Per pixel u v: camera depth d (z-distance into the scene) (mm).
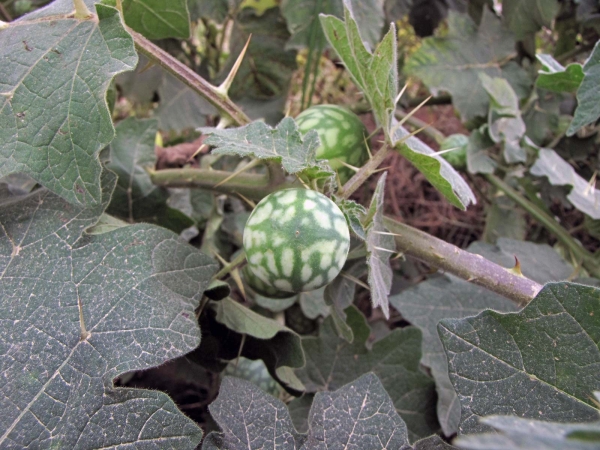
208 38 274
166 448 110
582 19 254
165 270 130
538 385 110
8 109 113
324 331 184
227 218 235
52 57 116
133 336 119
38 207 133
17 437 105
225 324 151
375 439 122
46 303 120
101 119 111
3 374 111
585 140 247
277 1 283
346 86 345
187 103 247
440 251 140
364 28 218
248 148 114
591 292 111
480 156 226
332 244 110
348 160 159
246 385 126
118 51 115
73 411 110
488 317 115
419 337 183
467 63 249
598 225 218
